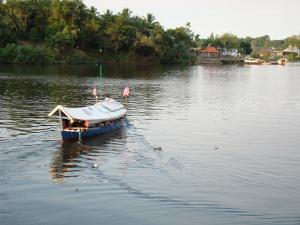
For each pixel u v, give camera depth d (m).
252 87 91.06
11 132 39.19
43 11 155.00
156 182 27.58
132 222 21.83
